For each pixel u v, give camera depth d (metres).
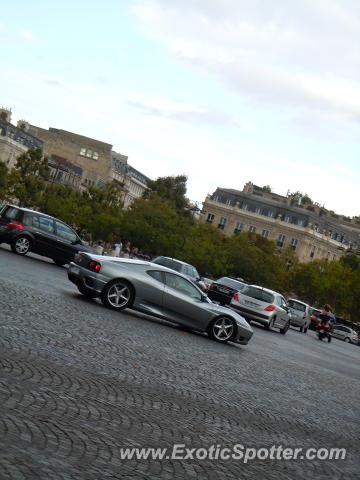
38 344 9.09
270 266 101.75
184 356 12.03
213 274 82.06
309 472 6.59
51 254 25.77
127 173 158.75
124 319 14.93
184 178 123.31
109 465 5.15
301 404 10.50
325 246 137.50
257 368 13.39
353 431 9.45
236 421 7.93
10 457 4.72
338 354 28.91
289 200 138.62
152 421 6.82
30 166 81.88
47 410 6.12
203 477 5.53
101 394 7.33
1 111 105.69
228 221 135.25
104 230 75.19
